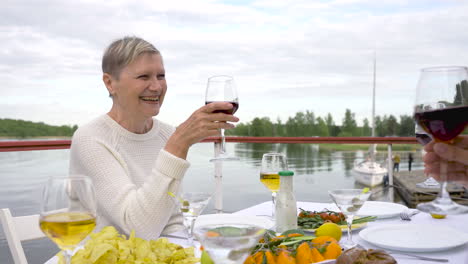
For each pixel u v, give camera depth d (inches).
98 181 54.6
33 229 49.3
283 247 33.6
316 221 50.1
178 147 48.7
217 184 115.8
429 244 41.4
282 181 48.3
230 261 24.1
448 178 27.8
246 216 51.9
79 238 30.2
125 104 63.1
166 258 33.8
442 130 26.7
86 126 62.1
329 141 137.6
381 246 41.6
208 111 47.9
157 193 47.7
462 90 26.4
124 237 35.8
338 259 29.5
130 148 64.6
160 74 64.1
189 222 44.8
